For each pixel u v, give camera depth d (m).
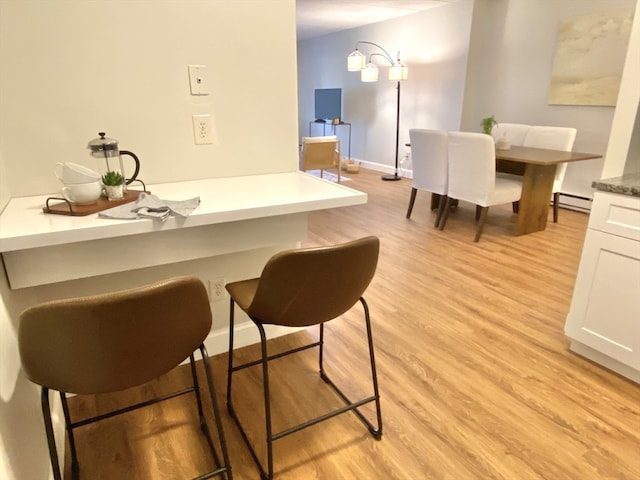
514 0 4.83
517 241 3.68
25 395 1.22
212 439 1.56
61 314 0.86
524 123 5.00
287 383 1.87
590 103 4.28
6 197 1.46
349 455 1.49
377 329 2.30
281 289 1.19
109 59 1.59
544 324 2.34
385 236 3.85
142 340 0.97
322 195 1.58
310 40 8.39
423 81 5.99
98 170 1.67
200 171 1.87
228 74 1.81
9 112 1.49
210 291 1.98
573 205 4.62
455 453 1.49
